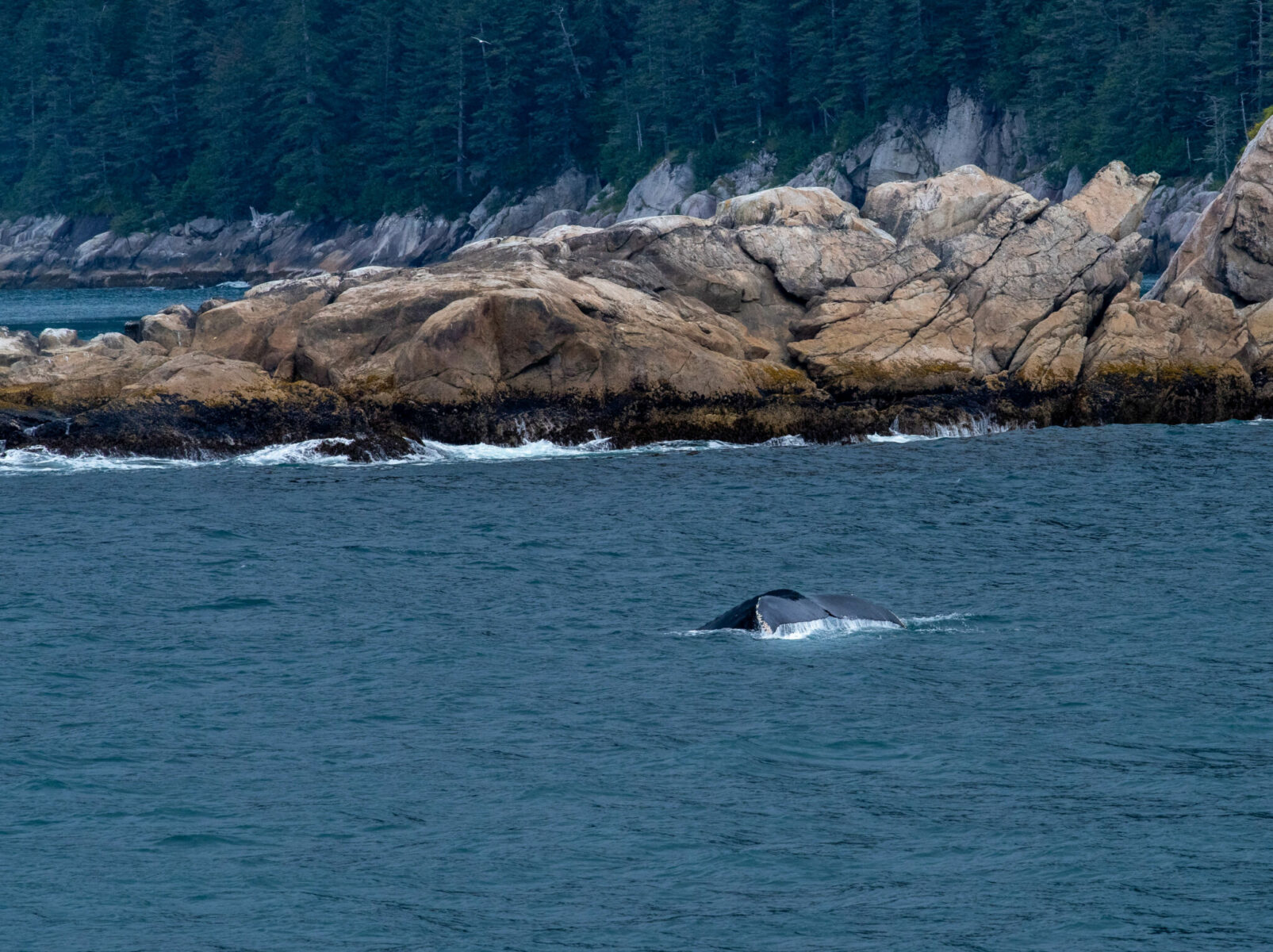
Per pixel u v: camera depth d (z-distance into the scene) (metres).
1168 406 174.25
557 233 188.00
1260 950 43.97
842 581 96.00
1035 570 97.88
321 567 103.31
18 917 47.88
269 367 170.00
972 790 57.22
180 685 74.25
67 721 68.19
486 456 158.25
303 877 50.56
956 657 76.44
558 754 62.56
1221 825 52.94
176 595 95.25
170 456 155.88
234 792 58.69
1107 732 63.72
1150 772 58.62
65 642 83.38
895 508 122.62
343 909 48.12
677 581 97.50
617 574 99.81
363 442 157.50
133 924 47.28
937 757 61.16
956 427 170.38
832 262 183.38
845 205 195.50
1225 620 83.12
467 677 75.06
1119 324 177.62
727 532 113.94
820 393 168.62
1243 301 186.75
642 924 46.66
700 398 165.38
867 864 50.72
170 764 62.06
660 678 73.94
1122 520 114.56
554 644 81.38
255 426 158.12
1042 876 49.31
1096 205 195.88
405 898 48.88
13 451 155.38
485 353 161.75
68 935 46.66
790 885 49.22
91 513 124.94
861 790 57.62
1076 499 124.81
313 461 155.50
